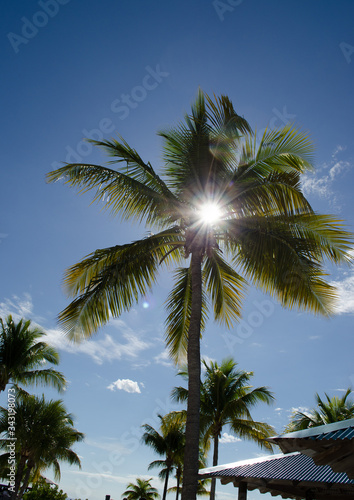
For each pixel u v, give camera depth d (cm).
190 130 1016
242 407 2083
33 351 2011
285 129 935
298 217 895
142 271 928
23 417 2220
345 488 714
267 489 943
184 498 653
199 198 963
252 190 882
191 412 732
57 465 2736
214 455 2092
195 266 898
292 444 401
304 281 817
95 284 884
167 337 1088
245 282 1095
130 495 5116
